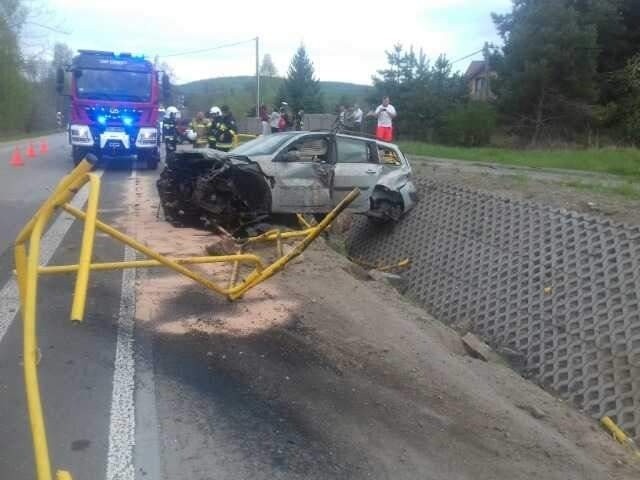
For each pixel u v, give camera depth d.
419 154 20.41
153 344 5.03
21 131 51.88
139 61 17.80
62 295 5.96
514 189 10.85
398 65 36.06
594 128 28.39
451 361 5.68
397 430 4.21
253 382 4.58
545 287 8.35
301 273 7.39
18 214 10.05
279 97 53.25
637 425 6.24
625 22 29.81
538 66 27.62
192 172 9.76
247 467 3.56
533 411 5.34
